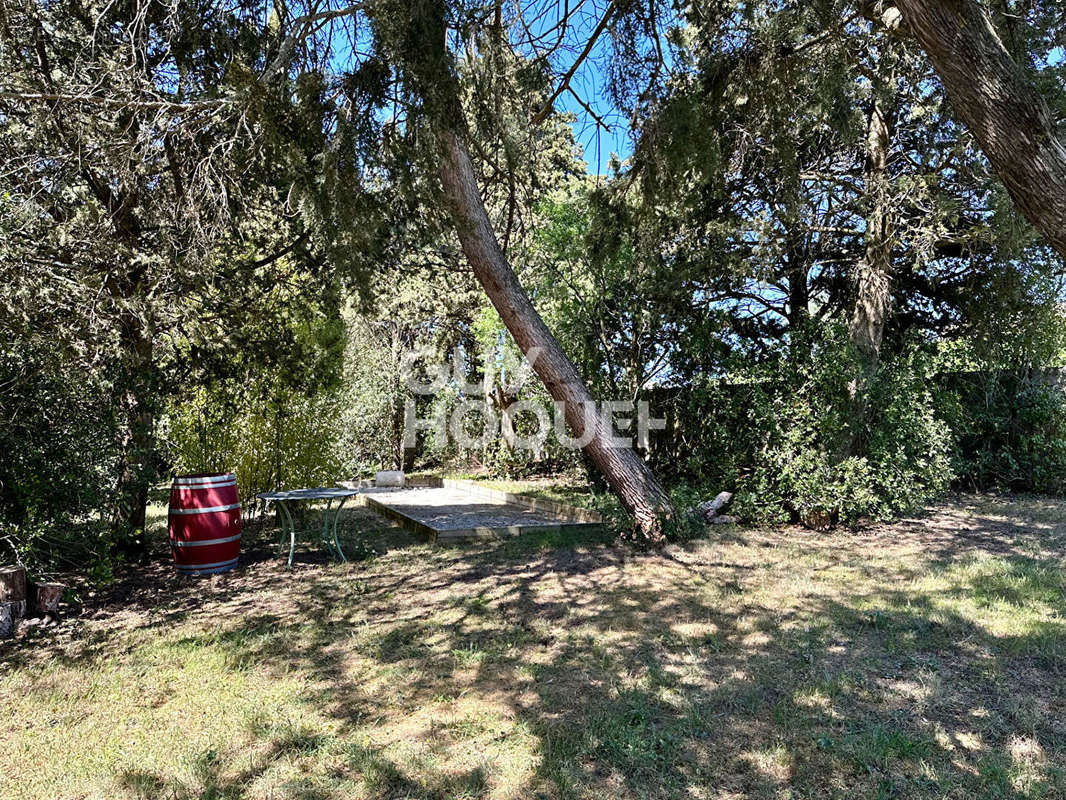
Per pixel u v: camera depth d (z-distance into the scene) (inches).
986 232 321.7
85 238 227.0
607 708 133.0
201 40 208.4
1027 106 110.7
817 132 341.1
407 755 116.2
